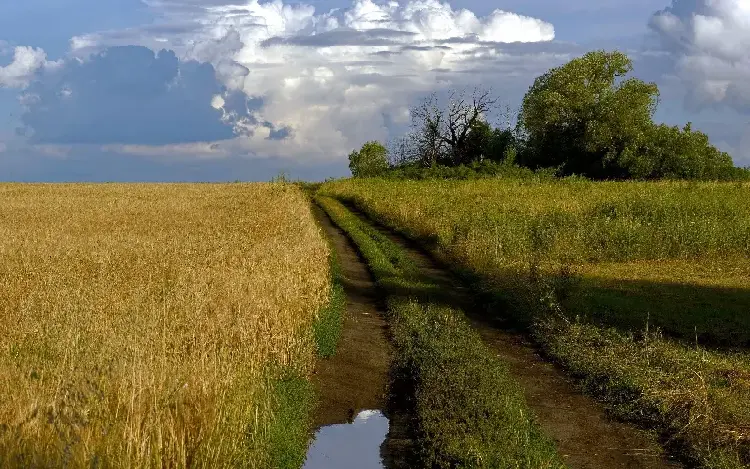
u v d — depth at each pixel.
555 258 18.97
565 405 9.62
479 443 7.68
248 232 22.31
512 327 13.75
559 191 36.25
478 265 18.58
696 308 14.00
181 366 8.17
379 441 8.84
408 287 16.84
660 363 10.32
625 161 61.25
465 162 74.94
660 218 23.11
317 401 9.93
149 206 36.31
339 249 24.55
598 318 13.21
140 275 14.20
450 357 10.80
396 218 30.41
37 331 9.58
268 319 10.88
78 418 6.25
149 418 6.62
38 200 42.38
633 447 8.21
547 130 67.94
